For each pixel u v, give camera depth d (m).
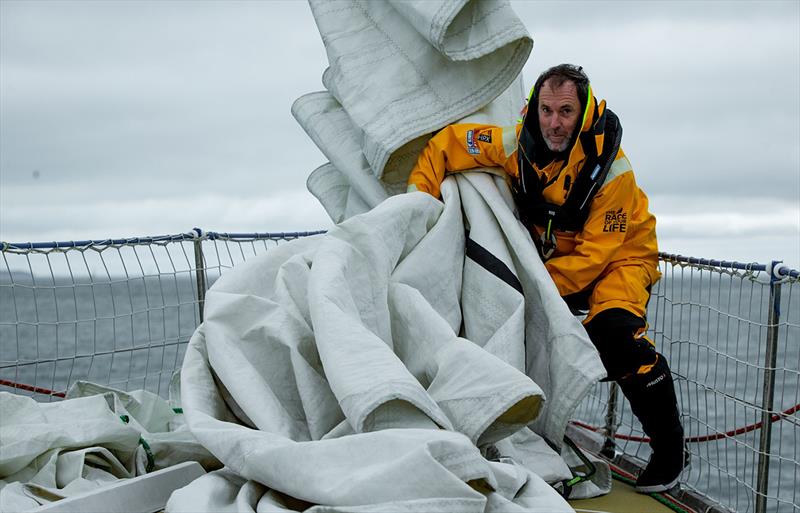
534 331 3.83
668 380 3.75
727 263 3.81
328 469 2.45
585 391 3.46
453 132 4.20
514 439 3.57
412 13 4.35
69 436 3.16
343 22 4.89
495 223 4.02
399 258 3.76
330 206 5.00
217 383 3.22
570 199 3.90
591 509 3.70
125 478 3.23
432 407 2.68
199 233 4.92
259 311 3.22
